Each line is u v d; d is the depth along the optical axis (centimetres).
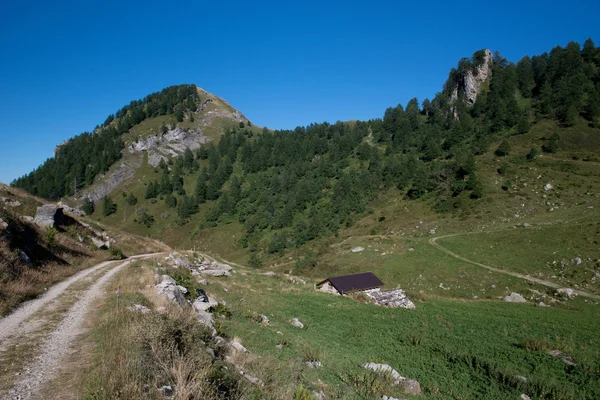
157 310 1508
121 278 2367
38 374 893
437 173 12244
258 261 10856
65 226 3941
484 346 2452
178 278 2886
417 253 7488
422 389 1553
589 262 5872
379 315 3456
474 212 9344
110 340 1116
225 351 1345
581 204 8250
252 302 3067
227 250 13988
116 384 785
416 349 2280
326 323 2845
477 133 15938
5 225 2445
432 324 3247
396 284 6538
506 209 9006
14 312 1487
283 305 3322
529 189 9731
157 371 878
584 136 12219
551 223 7538
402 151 17962
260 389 1034
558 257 6241
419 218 10250
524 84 18850
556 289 5366
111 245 4562
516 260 6512
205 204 18825
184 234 16362
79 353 1046
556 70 18088
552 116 14712
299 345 1961
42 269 2345
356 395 1309
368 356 2009
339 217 12794
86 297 1831
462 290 5966
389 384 1498
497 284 5897
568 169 10275
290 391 1070
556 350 2391
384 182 14375
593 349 2514
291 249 11981
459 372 1823
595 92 14225
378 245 8312
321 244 10888
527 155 11875
